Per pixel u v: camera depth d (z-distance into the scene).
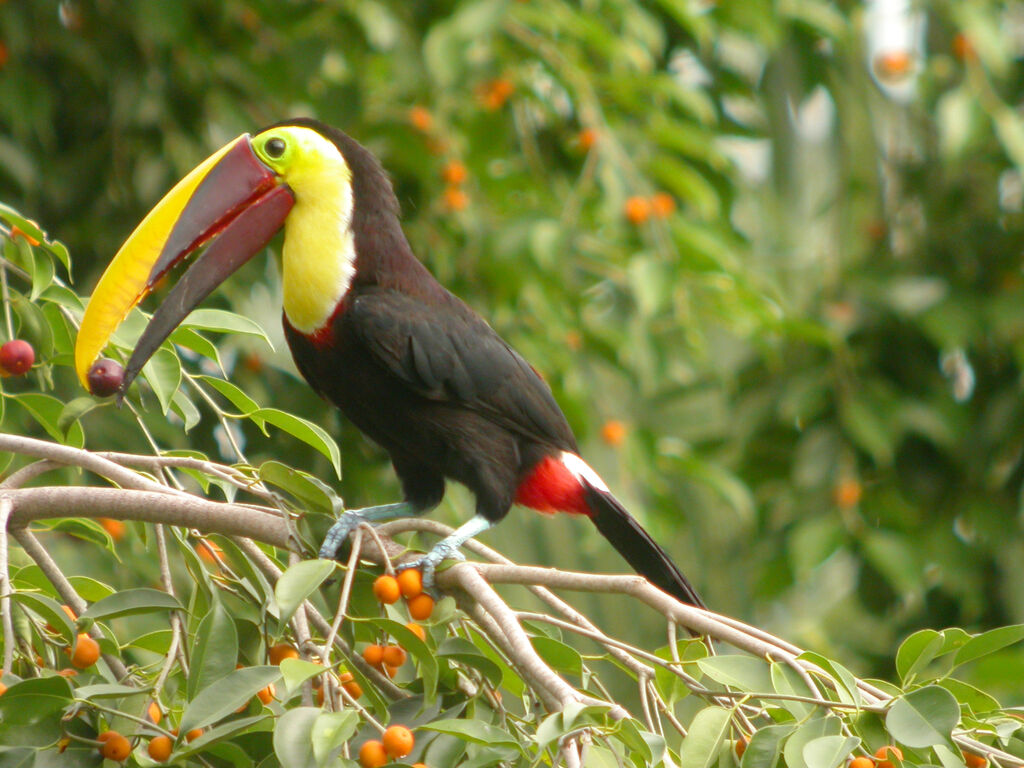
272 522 5.64
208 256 6.75
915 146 13.27
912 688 4.94
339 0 10.45
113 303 6.27
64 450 5.71
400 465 7.52
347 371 7.10
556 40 10.58
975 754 4.89
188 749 4.52
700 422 13.04
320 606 7.13
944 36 12.80
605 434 10.62
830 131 13.61
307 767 4.28
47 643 5.41
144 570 8.57
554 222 9.97
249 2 10.41
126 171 10.39
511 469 7.22
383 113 10.59
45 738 4.73
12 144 9.68
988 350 12.53
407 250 7.29
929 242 12.81
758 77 12.76
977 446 12.04
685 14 10.17
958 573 11.54
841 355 11.91
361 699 5.92
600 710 4.40
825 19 11.38
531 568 5.56
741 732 4.92
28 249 6.27
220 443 9.51
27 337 6.89
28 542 5.66
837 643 12.63
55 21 10.10
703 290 10.57
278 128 6.98
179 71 10.44
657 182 11.52
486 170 10.95
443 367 7.02
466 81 10.45
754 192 12.35
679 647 5.46
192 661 4.93
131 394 6.70
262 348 9.84
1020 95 12.77
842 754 4.34
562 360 10.45
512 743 4.51
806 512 11.98
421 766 4.57
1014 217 12.77
